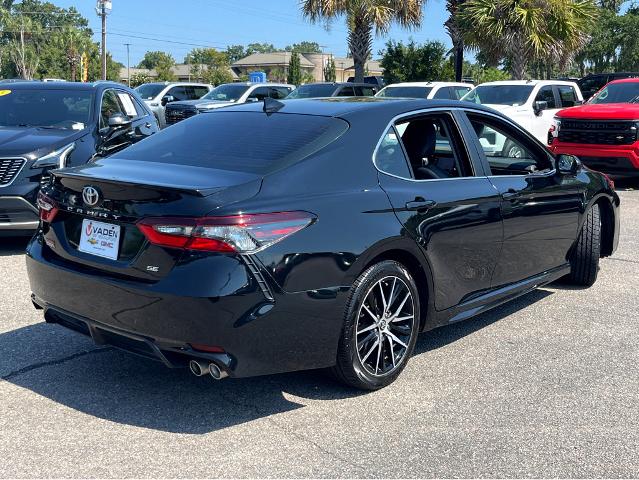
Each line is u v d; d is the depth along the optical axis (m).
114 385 4.07
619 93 13.07
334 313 3.65
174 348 3.42
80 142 7.48
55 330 4.94
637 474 3.21
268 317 3.40
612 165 11.92
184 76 104.31
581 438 3.54
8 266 6.66
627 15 51.31
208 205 3.36
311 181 3.73
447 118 4.71
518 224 4.94
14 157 6.82
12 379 4.12
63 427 3.55
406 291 4.07
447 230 4.30
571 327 5.27
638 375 4.37
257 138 4.07
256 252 3.37
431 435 3.55
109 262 3.61
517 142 5.36
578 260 6.17
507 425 3.67
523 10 18.70
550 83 15.35
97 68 79.19
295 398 3.94
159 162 4.00
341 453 3.35
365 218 3.80
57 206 3.93
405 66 26.78
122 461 3.24
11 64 88.19
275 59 103.69
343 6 21.95
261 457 3.30
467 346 4.84
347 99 4.63
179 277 3.33
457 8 21.30
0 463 3.19
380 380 4.01
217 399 3.91
